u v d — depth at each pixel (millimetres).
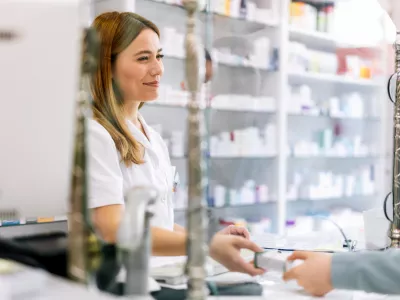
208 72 2238
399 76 1525
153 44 1432
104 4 2963
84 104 803
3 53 808
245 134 4277
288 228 4461
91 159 1234
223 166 4176
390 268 1065
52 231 961
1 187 830
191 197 806
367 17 5027
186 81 809
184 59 809
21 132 831
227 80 4219
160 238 1174
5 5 801
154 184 1393
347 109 5129
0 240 933
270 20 4406
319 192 4859
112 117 1352
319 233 1855
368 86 5277
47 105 844
